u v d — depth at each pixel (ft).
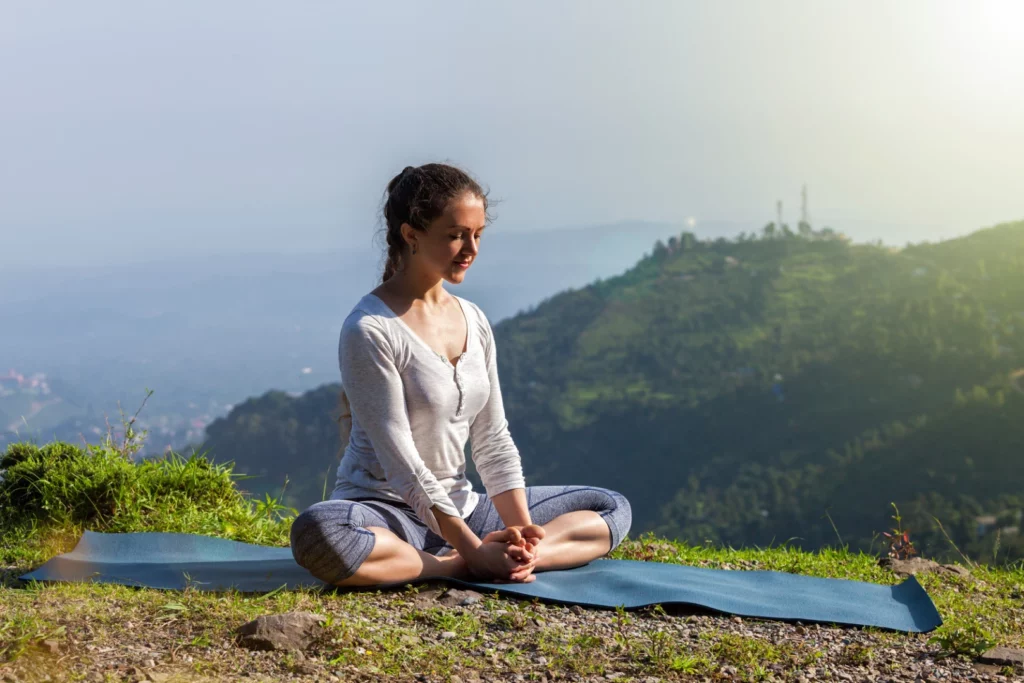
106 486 15.26
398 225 11.73
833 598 11.55
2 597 10.06
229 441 526.16
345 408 12.50
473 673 8.36
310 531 10.57
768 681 8.48
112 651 8.18
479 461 12.56
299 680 7.68
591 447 525.75
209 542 13.57
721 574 12.64
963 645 9.51
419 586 11.18
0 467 16.51
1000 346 498.28
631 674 8.54
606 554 13.06
